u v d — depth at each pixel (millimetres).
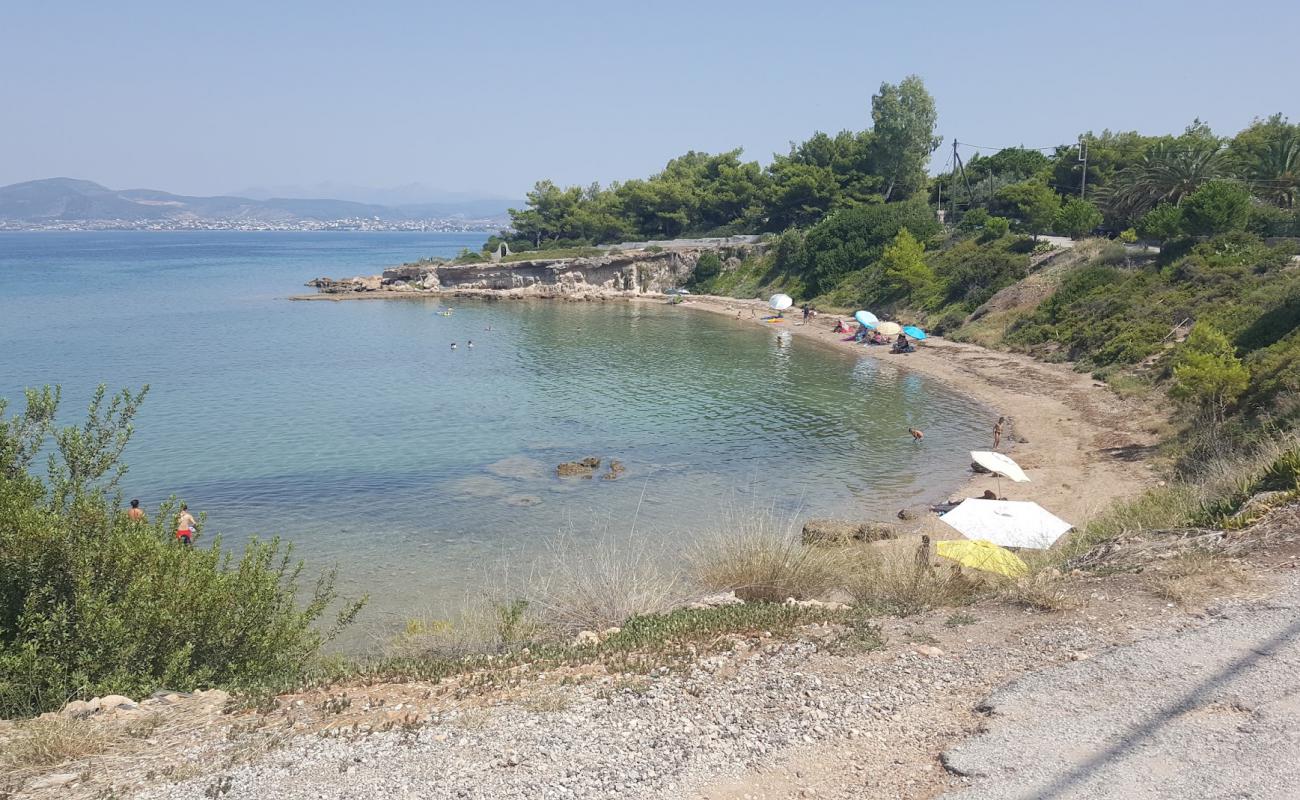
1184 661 8047
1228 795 5922
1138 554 11820
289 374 55219
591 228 137125
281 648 11359
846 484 30469
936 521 25891
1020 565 15062
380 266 184125
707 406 44938
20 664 8938
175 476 31484
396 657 11031
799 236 103812
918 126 116750
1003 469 26266
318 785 6828
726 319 88562
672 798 6418
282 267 179875
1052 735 6957
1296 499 12062
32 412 11273
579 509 27516
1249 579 9953
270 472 32062
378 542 24500
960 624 9883
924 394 47719
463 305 103562
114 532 10508
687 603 12391
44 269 168625
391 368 57969
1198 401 31891
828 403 45500
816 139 128250
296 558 23250
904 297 78625
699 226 136500
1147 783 6160
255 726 8172
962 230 88312
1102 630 9102
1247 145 82375
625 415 42781
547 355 64062
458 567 22359
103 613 9648
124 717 8500
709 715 7840
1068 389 44531
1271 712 6961
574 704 8250
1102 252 63375
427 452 35219
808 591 13117
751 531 17953
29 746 7582
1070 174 94562
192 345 67750
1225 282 47906
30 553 9539
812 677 8578
